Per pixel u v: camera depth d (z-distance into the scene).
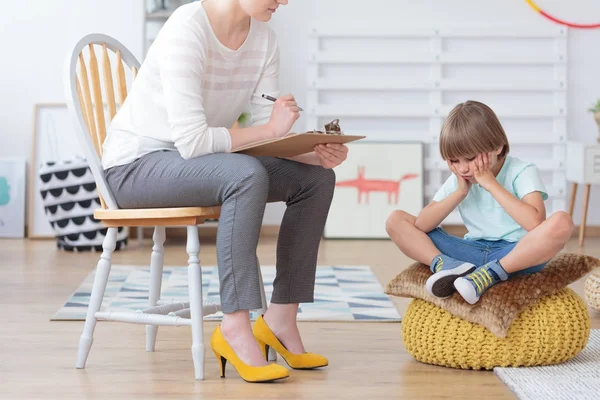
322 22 5.99
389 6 6.00
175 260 4.74
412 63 6.00
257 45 2.41
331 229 5.90
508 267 2.29
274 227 6.00
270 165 2.32
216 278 4.09
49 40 5.82
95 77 2.54
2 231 5.78
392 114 6.01
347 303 3.38
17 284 3.83
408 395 2.07
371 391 2.11
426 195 6.03
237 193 2.12
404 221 2.52
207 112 2.36
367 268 4.45
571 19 5.96
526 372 2.23
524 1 5.96
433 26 5.98
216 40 2.27
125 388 2.13
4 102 5.84
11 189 5.79
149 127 2.28
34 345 2.62
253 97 2.47
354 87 6.00
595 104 5.94
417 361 2.44
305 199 2.32
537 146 6.06
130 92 2.36
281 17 5.98
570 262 2.41
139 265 4.51
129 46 5.82
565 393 2.03
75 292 3.61
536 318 2.29
